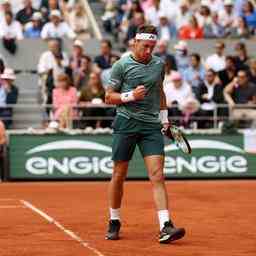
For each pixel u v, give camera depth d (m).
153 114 16.94
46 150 35.16
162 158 16.84
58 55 38.66
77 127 36.06
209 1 45.69
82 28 44.19
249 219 20.97
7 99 36.59
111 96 16.84
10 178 34.94
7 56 40.81
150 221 20.34
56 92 35.94
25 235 17.95
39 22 42.19
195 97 37.62
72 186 32.53
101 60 38.41
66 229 18.95
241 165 36.09
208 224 19.95
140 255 15.22
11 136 35.06
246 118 36.75
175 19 44.44
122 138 17.02
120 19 44.62
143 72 16.83
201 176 35.78
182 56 39.59
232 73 38.84
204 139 35.88
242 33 44.09
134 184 33.03
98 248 16.05
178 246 16.36
